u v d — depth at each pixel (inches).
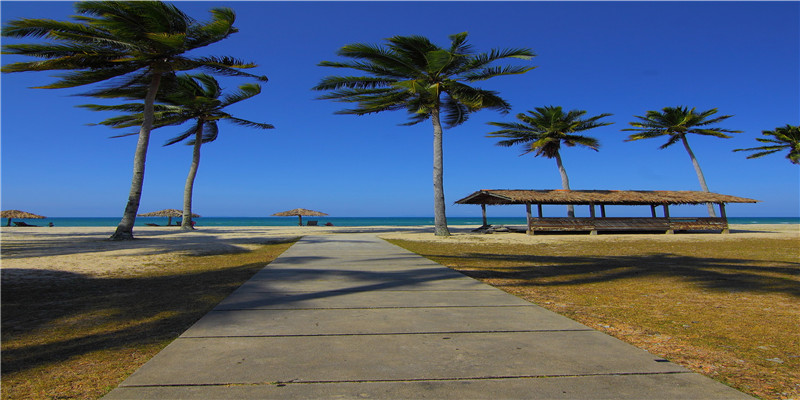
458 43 775.1
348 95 842.8
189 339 142.3
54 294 243.9
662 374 112.7
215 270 348.5
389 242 675.4
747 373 117.3
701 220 1043.9
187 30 680.4
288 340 141.3
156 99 949.8
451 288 247.8
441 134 869.2
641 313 196.9
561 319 173.6
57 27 586.9
